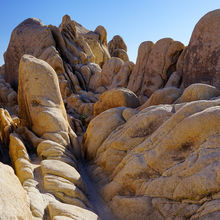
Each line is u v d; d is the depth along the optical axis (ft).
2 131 49.06
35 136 44.16
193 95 39.65
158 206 27.40
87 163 45.29
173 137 29.37
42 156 38.58
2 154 43.27
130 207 29.66
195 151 27.02
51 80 48.83
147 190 29.32
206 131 26.76
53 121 44.45
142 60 81.82
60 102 49.44
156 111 36.14
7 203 17.58
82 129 79.10
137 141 36.27
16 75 110.42
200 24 58.49
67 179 32.76
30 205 25.64
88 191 35.99
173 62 73.41
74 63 117.80
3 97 102.17
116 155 37.70
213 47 55.11
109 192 33.60
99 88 105.29
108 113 46.42
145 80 78.48
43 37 107.65
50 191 30.25
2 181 18.69
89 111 90.12
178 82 67.46
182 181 26.27
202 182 24.31
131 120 39.78
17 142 38.14
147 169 30.71
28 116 48.55
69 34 128.16
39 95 46.60
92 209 30.89
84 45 131.34
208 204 23.31
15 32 114.42
